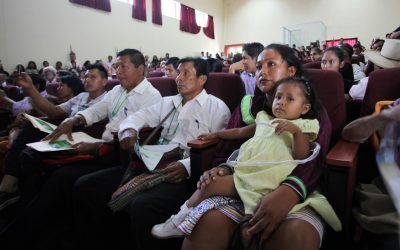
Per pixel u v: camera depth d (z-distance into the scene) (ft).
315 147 3.15
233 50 40.14
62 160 5.03
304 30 34.73
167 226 3.31
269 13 36.94
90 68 7.05
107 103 6.28
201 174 3.73
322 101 4.41
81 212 4.48
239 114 4.24
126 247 4.61
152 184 3.90
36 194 5.20
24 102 9.12
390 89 4.44
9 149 6.24
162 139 5.08
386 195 3.08
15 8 19.92
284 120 3.11
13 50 19.95
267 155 3.12
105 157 5.23
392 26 30.07
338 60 7.37
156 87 6.71
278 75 3.82
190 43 35.37
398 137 2.52
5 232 4.69
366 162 4.13
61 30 22.61
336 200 2.98
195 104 4.76
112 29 26.35
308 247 2.55
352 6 31.78
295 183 2.85
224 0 40.06
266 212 2.68
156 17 30.30
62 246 4.69
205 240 2.89
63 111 7.09
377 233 2.99
